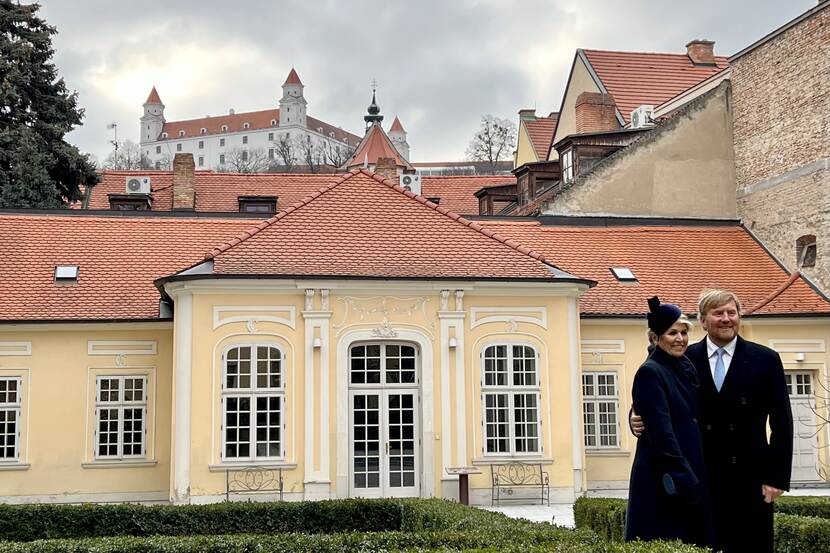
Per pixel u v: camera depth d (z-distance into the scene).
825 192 27.89
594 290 26.83
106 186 42.16
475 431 22.52
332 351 22.06
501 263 23.30
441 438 22.23
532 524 11.90
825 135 28.03
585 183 31.67
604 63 42.09
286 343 21.95
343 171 66.31
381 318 22.39
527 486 22.50
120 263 25.81
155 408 24.03
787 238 29.48
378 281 22.31
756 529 8.23
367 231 23.48
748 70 31.83
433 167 113.81
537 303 23.38
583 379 25.75
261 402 21.72
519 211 36.94
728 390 8.45
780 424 8.32
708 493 8.10
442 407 22.34
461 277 22.59
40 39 40.09
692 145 32.44
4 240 26.02
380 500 16.38
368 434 22.22
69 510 15.52
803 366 26.42
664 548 7.66
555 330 23.39
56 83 41.03
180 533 15.66
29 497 23.20
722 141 32.62
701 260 29.17
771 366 8.47
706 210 32.22
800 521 11.98
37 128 39.38
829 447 26.20
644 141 32.22
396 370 22.56
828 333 26.70
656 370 8.18
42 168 37.34
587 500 14.79
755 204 31.22
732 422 8.40
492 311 23.11
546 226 29.92
